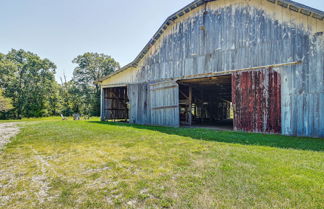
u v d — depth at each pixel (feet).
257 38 27.35
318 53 23.07
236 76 28.89
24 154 15.11
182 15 34.96
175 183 9.27
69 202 7.64
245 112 27.99
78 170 11.35
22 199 7.92
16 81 97.04
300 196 7.77
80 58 109.81
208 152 14.98
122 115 55.93
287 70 24.98
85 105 106.11
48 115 108.06
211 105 62.28
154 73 39.04
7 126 36.24
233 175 10.07
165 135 23.76
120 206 7.33
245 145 17.56
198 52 32.86
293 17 24.81
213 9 31.48
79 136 23.49
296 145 17.62
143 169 11.37
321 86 22.74
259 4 27.37
